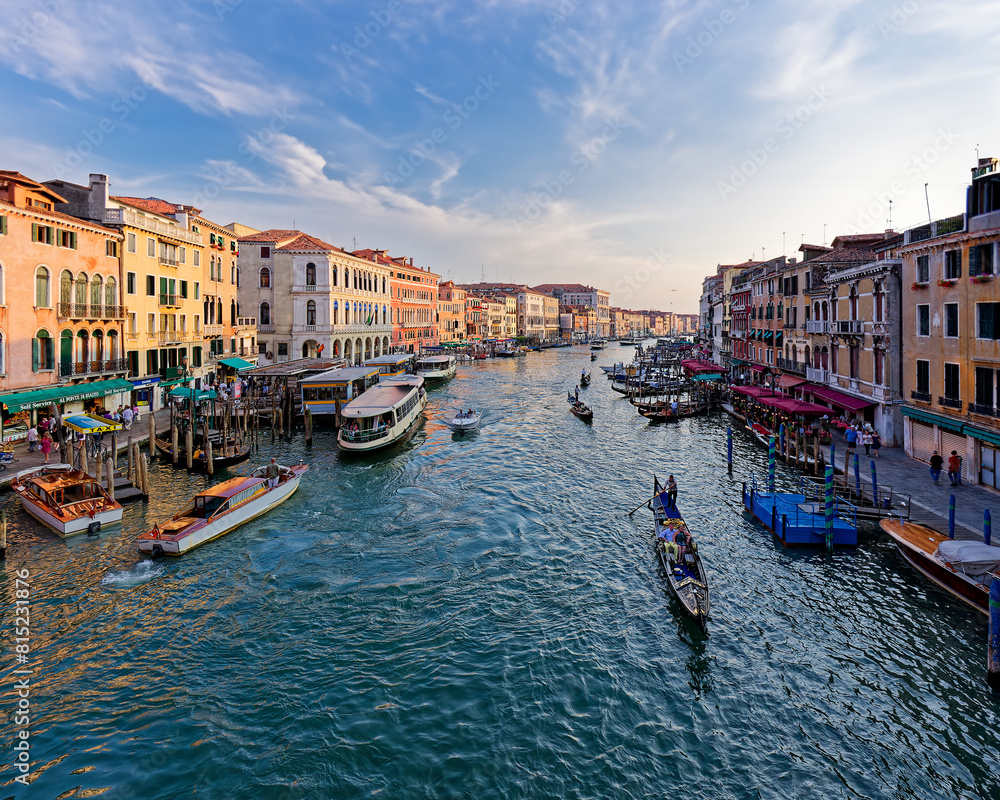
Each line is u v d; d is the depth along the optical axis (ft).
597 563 55.16
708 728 33.83
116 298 103.60
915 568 50.55
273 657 40.47
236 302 157.17
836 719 34.47
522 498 74.59
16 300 82.94
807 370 114.62
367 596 48.85
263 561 55.52
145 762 31.07
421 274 281.74
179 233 124.26
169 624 44.60
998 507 58.18
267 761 31.17
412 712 34.94
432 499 74.02
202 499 62.23
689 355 299.99
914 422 78.18
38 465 73.72
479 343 357.82
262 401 128.67
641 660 40.14
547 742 32.65
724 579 51.37
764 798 29.07
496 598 48.55
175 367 122.72
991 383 62.90
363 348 208.44
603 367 266.77
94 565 54.03
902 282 79.15
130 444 77.10
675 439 112.27
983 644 40.52
